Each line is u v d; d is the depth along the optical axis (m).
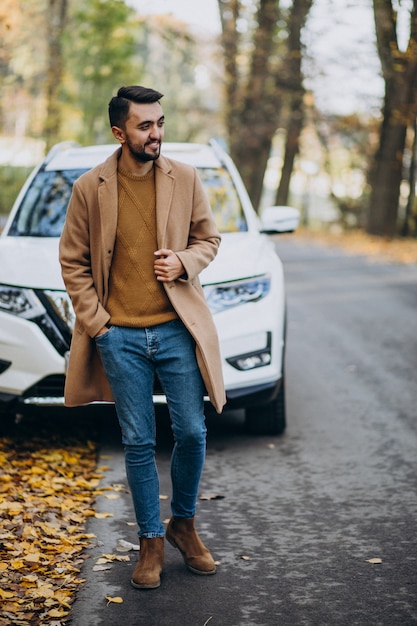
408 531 4.40
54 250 5.82
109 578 3.85
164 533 4.02
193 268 3.73
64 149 7.33
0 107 26.20
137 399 3.78
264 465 5.52
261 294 5.77
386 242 26.62
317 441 6.04
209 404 5.59
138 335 3.74
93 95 34.16
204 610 3.54
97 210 3.71
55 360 5.40
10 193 30.20
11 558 3.95
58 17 28.45
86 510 4.68
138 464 3.80
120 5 32.25
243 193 6.83
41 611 3.47
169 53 46.97
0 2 14.59
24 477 5.11
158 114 3.62
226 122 31.00
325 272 18.06
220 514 4.68
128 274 3.73
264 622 3.43
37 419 6.53
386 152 27.78
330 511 4.70
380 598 3.64
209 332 3.82
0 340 5.45
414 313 11.95
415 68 22.89
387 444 5.95
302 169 45.53
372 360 8.77
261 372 5.68
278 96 30.05
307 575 3.88
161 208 3.70
